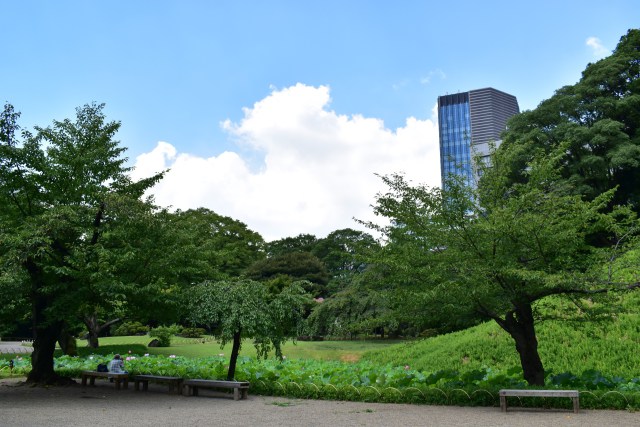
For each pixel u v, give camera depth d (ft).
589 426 29.99
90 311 53.26
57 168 52.85
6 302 49.42
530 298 41.75
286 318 50.06
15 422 32.37
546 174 43.21
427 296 37.70
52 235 47.91
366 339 120.78
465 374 43.29
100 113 58.34
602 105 119.75
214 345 121.70
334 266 234.99
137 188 55.93
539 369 42.32
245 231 241.55
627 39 131.85
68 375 63.67
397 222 45.09
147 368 64.69
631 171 116.78
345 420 33.27
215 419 33.96
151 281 50.42
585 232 43.57
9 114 50.57
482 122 385.70
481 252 40.93
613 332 60.75
